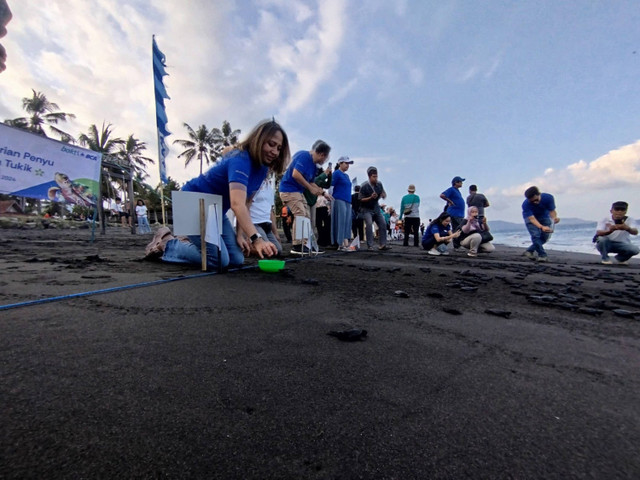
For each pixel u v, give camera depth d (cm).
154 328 142
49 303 174
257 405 87
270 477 62
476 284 310
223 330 144
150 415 79
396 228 2095
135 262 363
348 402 91
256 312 176
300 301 206
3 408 78
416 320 177
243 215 266
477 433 80
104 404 82
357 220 870
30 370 98
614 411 93
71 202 591
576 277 397
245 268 337
